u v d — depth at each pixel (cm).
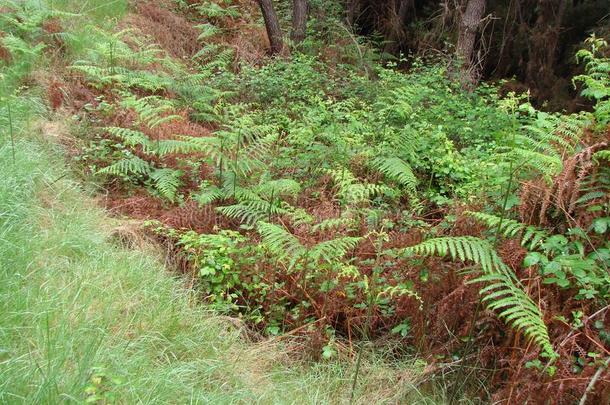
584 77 348
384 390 334
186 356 323
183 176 541
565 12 1126
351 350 362
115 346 296
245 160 521
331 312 382
